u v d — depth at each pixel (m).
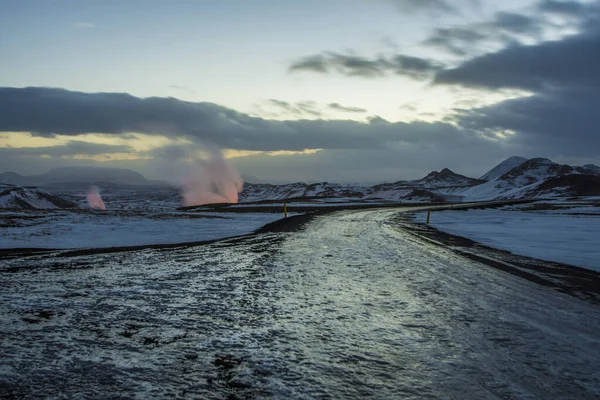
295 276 8.89
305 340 4.86
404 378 3.82
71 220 22.30
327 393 3.51
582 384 3.72
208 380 3.75
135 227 20.59
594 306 6.55
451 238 17.66
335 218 30.20
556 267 10.37
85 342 4.74
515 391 3.57
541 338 4.99
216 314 5.92
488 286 8.02
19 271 9.15
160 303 6.51
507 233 20.12
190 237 17.02
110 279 8.38
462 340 4.89
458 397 3.46
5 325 5.33
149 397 3.43
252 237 17.17
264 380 3.76
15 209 28.56
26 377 3.80
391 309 6.28
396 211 42.91
